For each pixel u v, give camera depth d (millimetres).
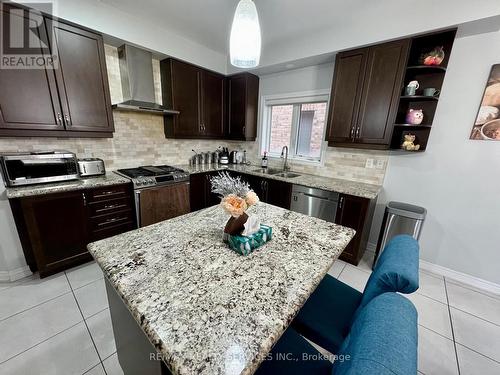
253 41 1270
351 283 2113
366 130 2307
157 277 820
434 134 2162
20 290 1828
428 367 1353
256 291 762
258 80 3494
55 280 1962
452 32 1835
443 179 2176
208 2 2039
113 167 2705
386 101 2148
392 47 2049
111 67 2496
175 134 2990
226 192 1129
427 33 1880
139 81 2570
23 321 1543
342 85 2393
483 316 1752
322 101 2945
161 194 2607
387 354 429
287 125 3453
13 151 1989
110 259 931
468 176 2053
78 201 2049
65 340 1420
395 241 1081
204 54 3107
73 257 2111
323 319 1038
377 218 2643
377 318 542
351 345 571
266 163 3514
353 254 2367
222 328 609
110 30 2180
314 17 2156
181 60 2859
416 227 2137
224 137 3701
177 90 2891
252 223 1055
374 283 887
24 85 1809
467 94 1964
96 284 1927
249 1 1219
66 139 2287
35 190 1799
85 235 2150
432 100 2096
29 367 1260
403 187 2414
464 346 1495
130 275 828
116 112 2619
